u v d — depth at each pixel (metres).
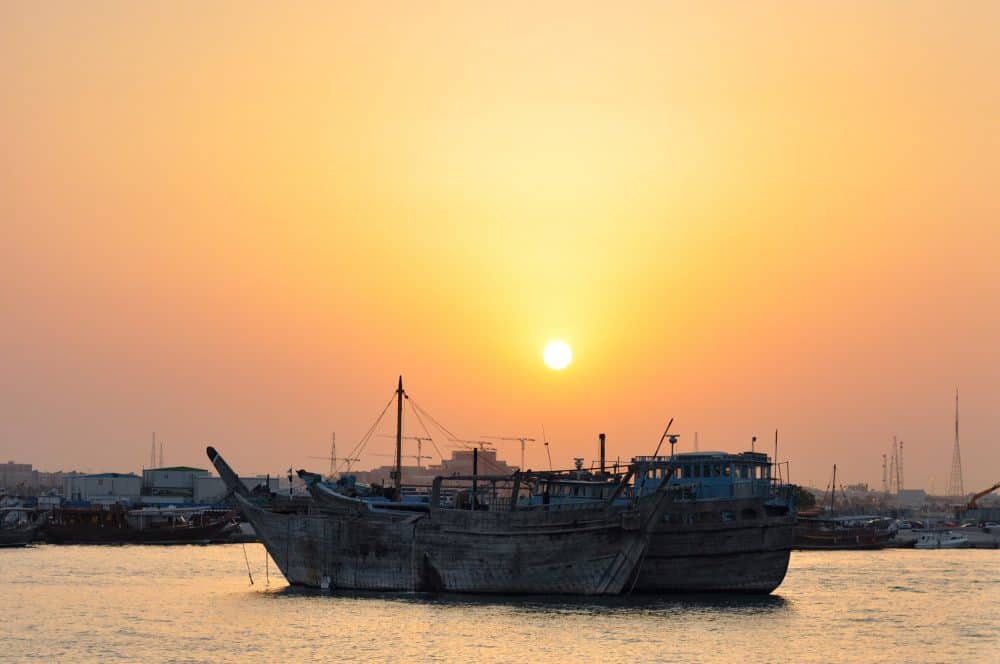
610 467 144.88
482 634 111.31
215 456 152.25
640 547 129.50
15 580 168.25
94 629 118.38
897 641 114.81
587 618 119.69
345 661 101.56
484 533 130.88
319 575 142.50
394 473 186.62
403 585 135.62
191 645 108.81
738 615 125.56
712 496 145.50
